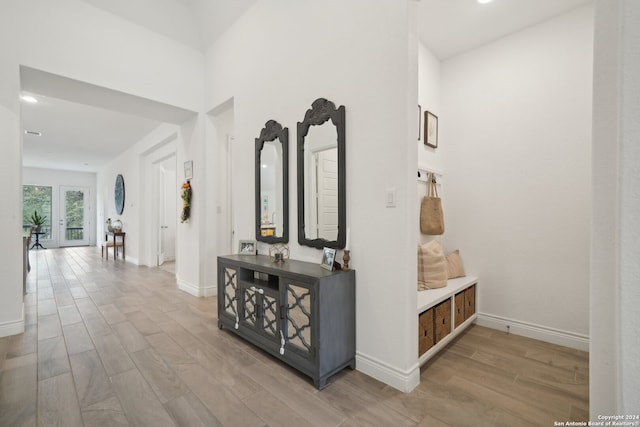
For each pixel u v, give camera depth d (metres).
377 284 1.79
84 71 2.85
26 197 9.10
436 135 2.88
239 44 3.06
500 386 1.72
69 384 1.72
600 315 0.67
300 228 2.30
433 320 2.03
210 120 3.74
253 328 2.20
